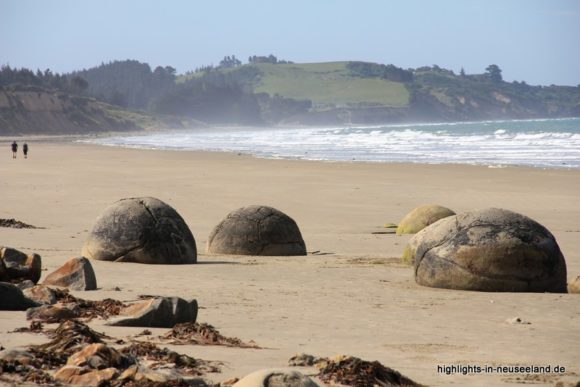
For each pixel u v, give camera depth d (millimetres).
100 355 19344
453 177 118938
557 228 71250
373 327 29453
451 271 38750
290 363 21906
